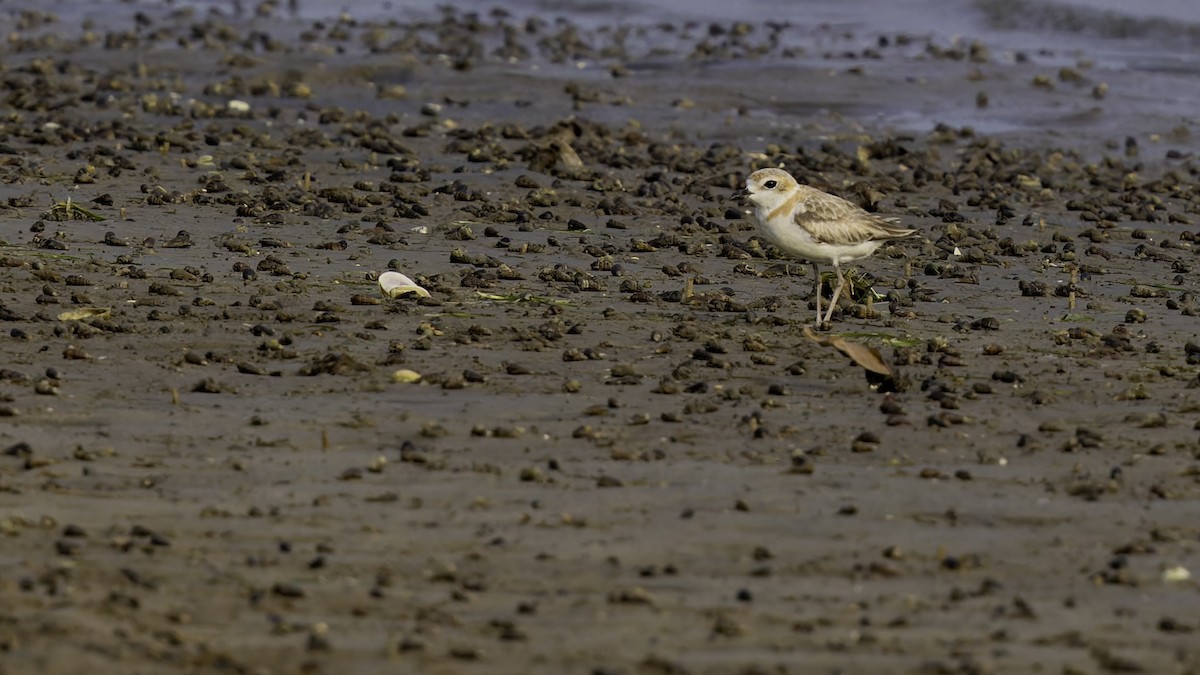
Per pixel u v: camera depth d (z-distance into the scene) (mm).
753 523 10414
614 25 42594
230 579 9266
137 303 15820
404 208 20719
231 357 14172
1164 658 8391
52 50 34781
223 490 10836
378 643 8438
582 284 17406
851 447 12109
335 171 23359
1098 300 17438
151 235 18953
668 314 16297
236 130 26016
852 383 13961
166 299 16016
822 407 13188
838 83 32844
